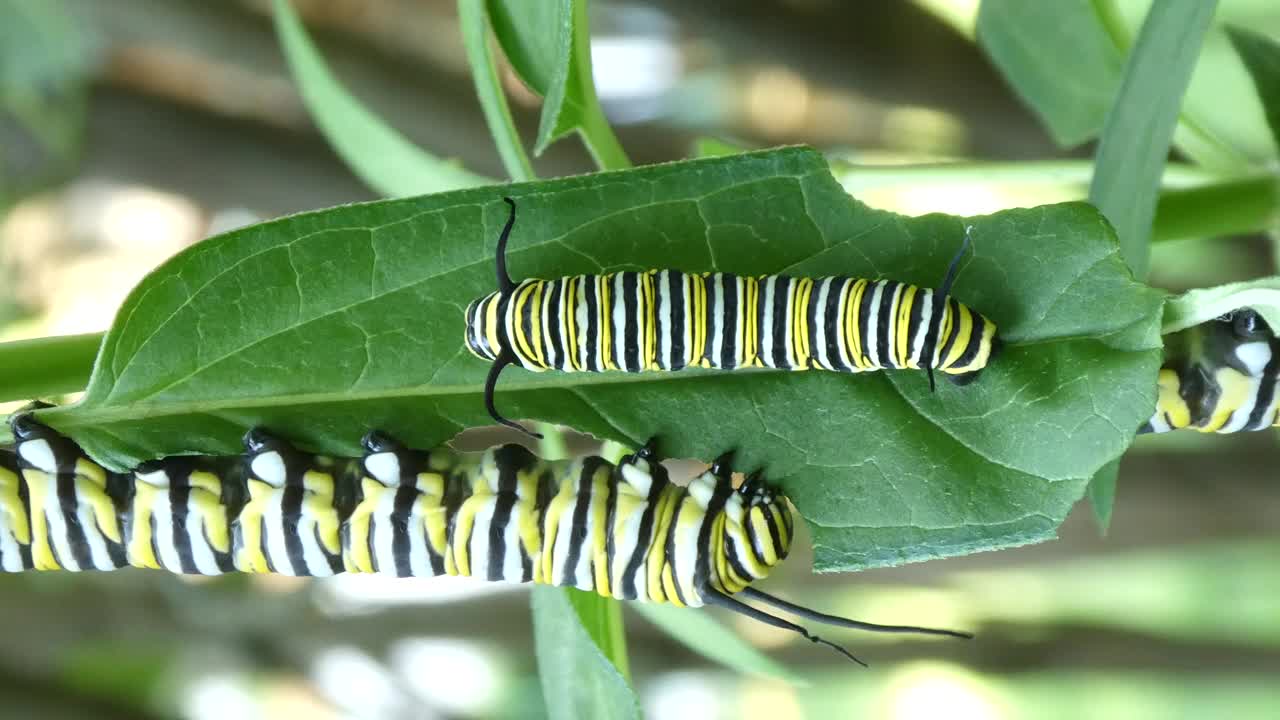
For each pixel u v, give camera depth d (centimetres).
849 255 20
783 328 19
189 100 44
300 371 20
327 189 45
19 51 41
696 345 20
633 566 20
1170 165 23
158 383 20
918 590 47
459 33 45
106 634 44
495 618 47
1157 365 19
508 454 20
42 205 48
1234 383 20
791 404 20
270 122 45
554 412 20
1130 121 20
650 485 20
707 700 49
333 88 24
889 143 42
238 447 20
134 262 49
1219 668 44
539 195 20
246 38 42
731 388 20
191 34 41
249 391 20
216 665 46
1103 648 45
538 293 19
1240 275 37
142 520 20
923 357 19
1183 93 20
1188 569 46
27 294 47
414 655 48
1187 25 20
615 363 20
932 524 20
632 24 45
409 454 20
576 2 20
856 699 48
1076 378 19
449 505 20
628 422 20
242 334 20
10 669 42
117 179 45
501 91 21
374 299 20
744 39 40
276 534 20
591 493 20
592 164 42
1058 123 24
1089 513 43
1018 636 46
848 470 20
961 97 39
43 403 21
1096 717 46
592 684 21
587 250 20
